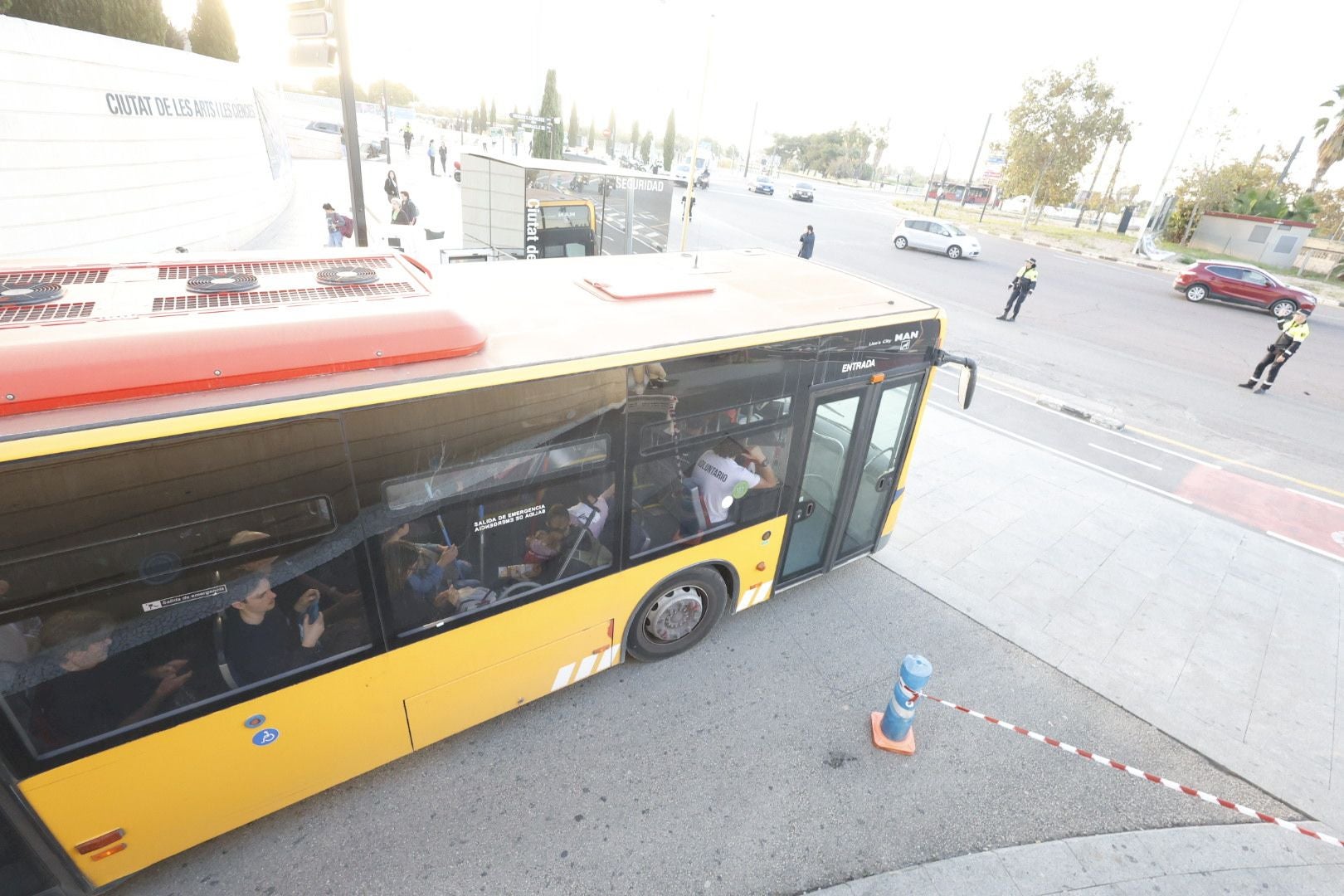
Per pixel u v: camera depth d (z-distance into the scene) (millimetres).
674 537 4652
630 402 3926
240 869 3604
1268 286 20828
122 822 3018
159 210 11883
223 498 2730
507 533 3748
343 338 3064
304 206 22078
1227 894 3877
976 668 5559
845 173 90312
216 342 2795
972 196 60312
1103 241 39875
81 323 2752
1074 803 4410
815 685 5203
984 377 12789
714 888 3693
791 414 4867
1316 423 11867
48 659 2561
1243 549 7625
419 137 54938
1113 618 6316
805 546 5797
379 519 3211
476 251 11547
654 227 15438
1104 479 9070
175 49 13414
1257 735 5105
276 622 3076
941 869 3883
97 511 2480
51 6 10156
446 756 4363
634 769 4367
